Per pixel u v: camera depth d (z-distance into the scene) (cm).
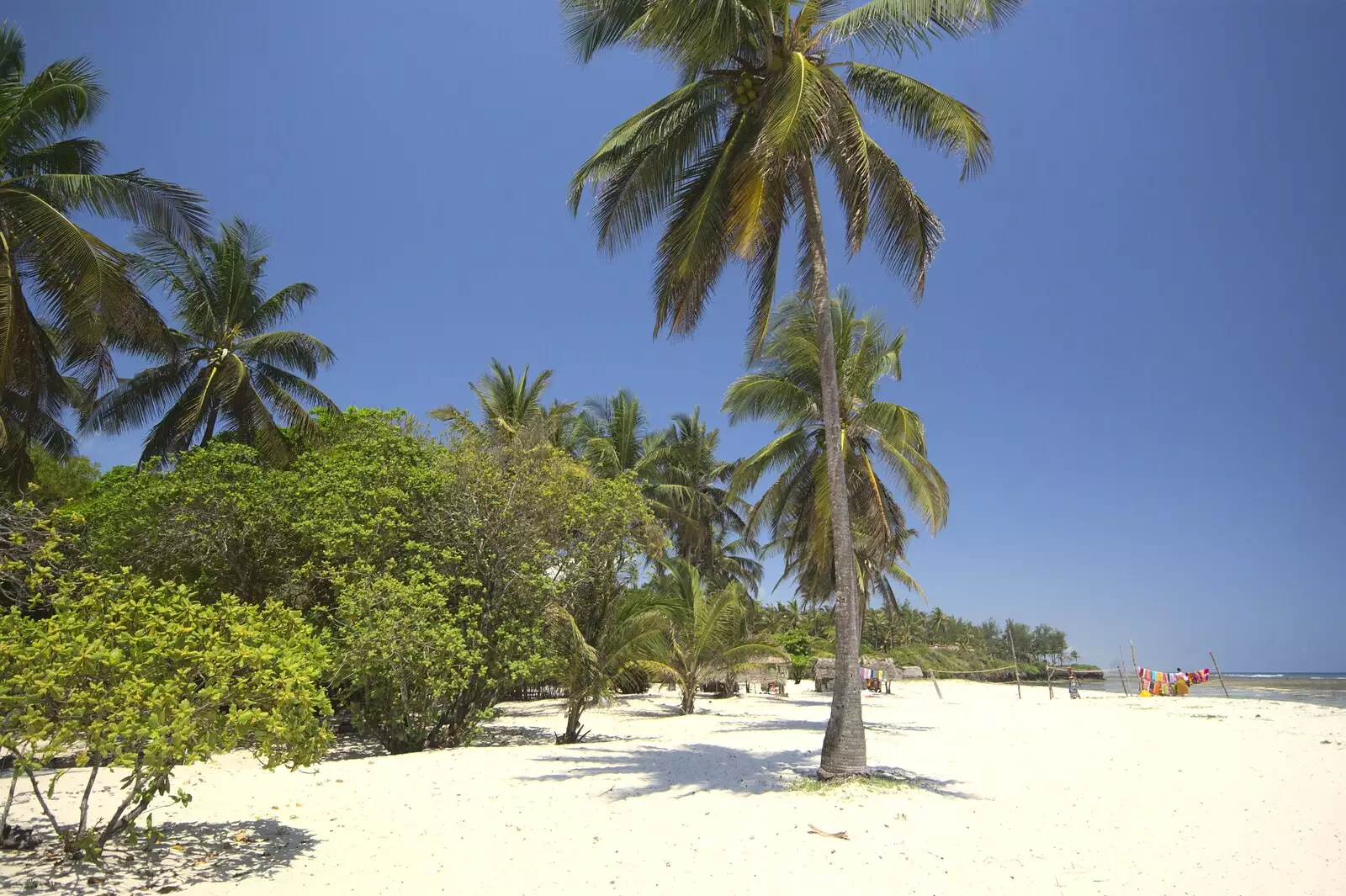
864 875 609
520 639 1423
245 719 561
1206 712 2509
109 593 625
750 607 3366
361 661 1244
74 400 2075
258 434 2147
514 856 656
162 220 1551
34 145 1498
